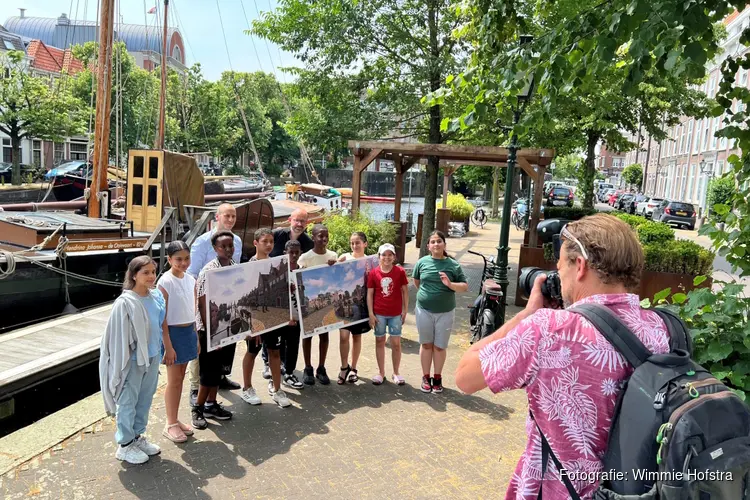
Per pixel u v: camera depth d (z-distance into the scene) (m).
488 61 5.04
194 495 3.75
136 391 4.10
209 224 11.55
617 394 1.48
